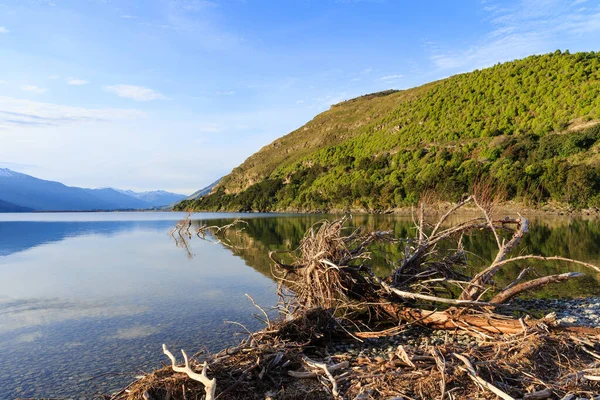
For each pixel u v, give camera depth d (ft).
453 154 234.38
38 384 17.53
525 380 14.21
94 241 92.94
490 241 70.23
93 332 25.05
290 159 520.01
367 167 298.56
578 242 64.64
